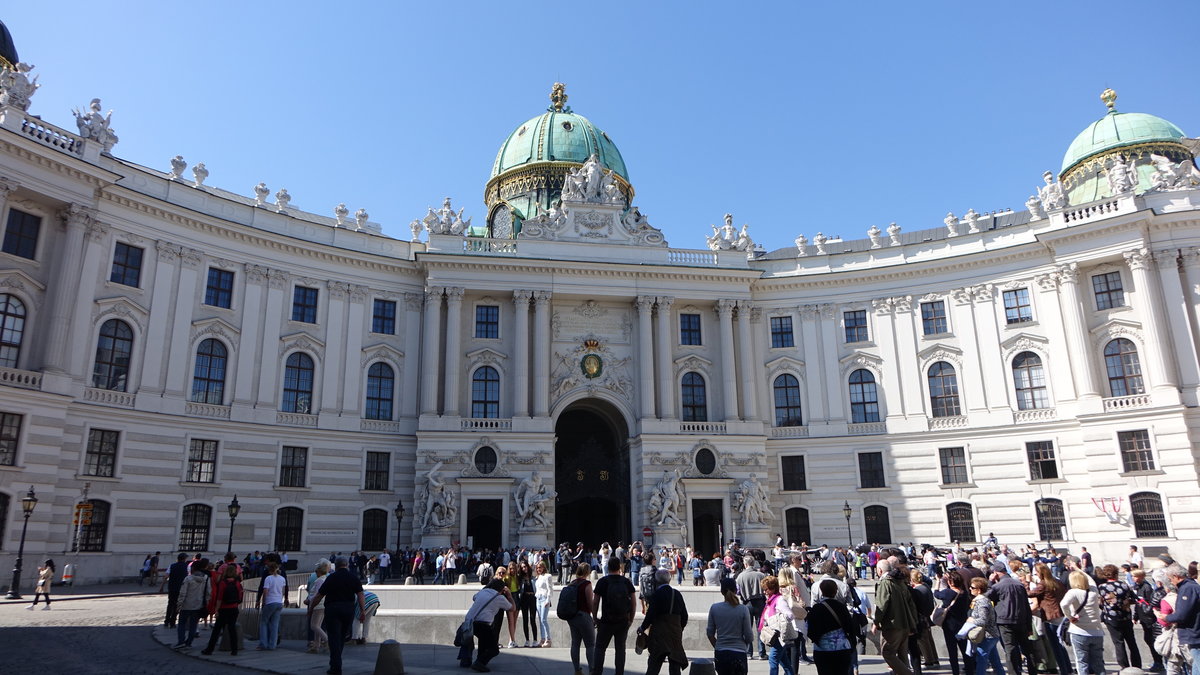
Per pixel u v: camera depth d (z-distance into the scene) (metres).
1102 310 47.44
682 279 53.59
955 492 49.19
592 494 53.47
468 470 46.78
